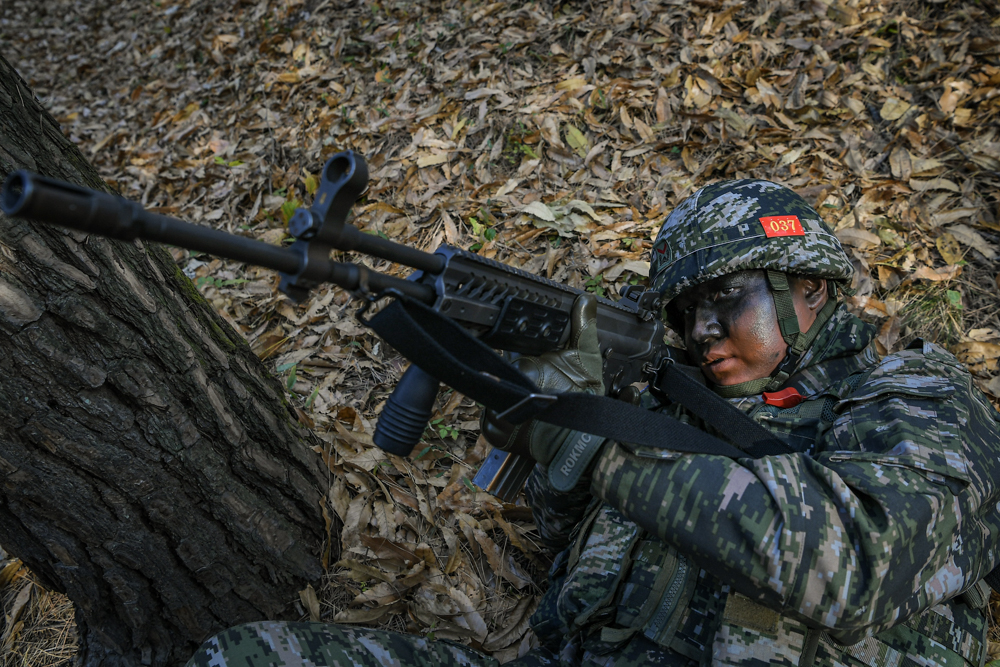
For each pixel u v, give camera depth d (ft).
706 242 5.49
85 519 5.18
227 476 5.86
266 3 18.07
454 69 13.33
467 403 8.50
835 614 3.95
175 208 12.84
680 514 4.23
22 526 5.15
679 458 4.37
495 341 4.59
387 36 14.76
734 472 4.25
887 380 4.79
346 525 7.22
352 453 7.83
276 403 6.48
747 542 4.06
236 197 12.55
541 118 11.51
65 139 4.83
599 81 12.09
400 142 12.39
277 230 11.57
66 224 2.61
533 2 13.98
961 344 8.25
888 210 9.52
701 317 5.60
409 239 10.69
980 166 9.60
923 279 8.79
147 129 16.25
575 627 5.38
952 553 4.29
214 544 5.90
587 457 4.54
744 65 11.71
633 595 5.17
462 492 7.79
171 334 5.27
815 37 11.78
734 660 4.50
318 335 9.64
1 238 4.23
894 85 10.89
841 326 5.48
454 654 5.49
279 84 15.20
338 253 10.37
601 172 10.81
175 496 5.51
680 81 11.75
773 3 12.21
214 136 14.78
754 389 5.52
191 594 5.95
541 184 10.85
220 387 5.79
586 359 4.93
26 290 4.39
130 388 4.99
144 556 5.55
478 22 14.12
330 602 6.85
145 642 6.00
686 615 4.96
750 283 5.41
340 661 4.89
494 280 4.37
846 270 5.53
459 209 10.70
